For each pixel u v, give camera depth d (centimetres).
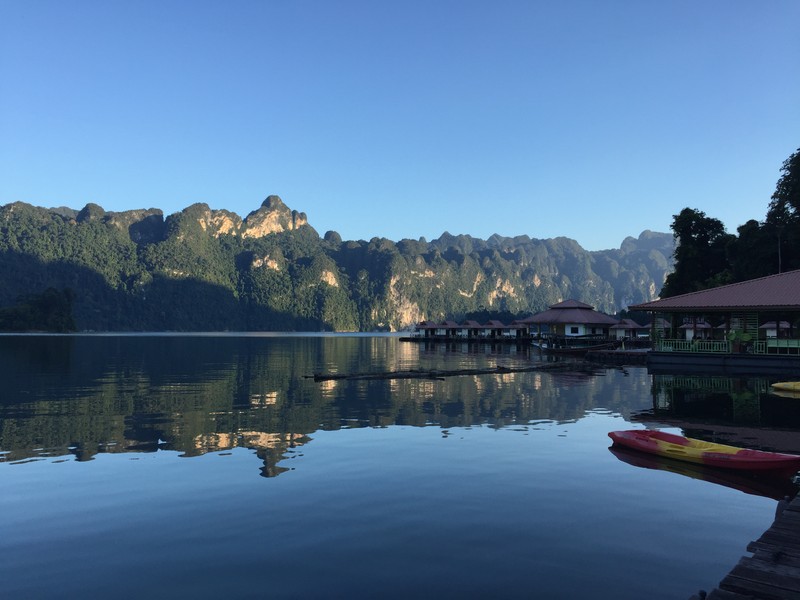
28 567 723
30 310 17425
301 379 3341
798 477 1103
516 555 747
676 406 2131
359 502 970
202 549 774
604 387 2825
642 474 1149
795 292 3697
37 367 4222
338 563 725
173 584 672
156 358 5578
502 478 1121
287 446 1426
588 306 8012
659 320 10638
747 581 597
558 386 2889
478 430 1648
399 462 1251
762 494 1015
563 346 6769
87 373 3722
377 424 1758
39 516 910
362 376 3425
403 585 662
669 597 631
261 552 762
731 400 2280
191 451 1373
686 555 749
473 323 12056
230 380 3272
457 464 1231
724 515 906
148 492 1034
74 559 746
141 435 1580
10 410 2059
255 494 1018
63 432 1623
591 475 1142
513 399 2367
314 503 966
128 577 693
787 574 609
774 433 1573
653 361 3972
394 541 796
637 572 696
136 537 820
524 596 632
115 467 1218
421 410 2052
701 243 6569
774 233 5347
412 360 5503
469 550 764
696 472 1165
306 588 659
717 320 4588
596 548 771
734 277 5734
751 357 3591
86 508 948
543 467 1207
